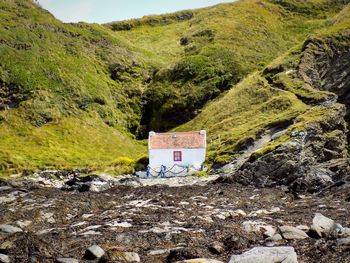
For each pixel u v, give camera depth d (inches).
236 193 1288.1
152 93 4781.0
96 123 4050.2
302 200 1159.0
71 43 4955.7
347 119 3718.0
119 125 4382.4
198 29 6117.1
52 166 2955.2
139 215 818.8
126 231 637.9
